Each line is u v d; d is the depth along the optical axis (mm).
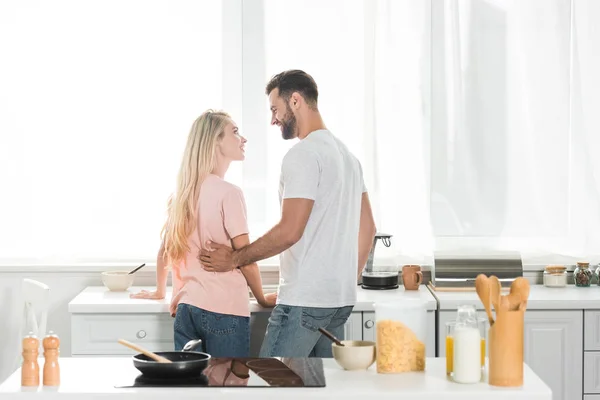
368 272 4422
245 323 3627
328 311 3400
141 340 4012
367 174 4562
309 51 4578
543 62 4531
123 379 2570
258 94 4602
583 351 4020
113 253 4625
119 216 4617
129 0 4582
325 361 2797
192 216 3635
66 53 4582
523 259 4562
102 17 4590
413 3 4547
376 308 2654
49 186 4602
